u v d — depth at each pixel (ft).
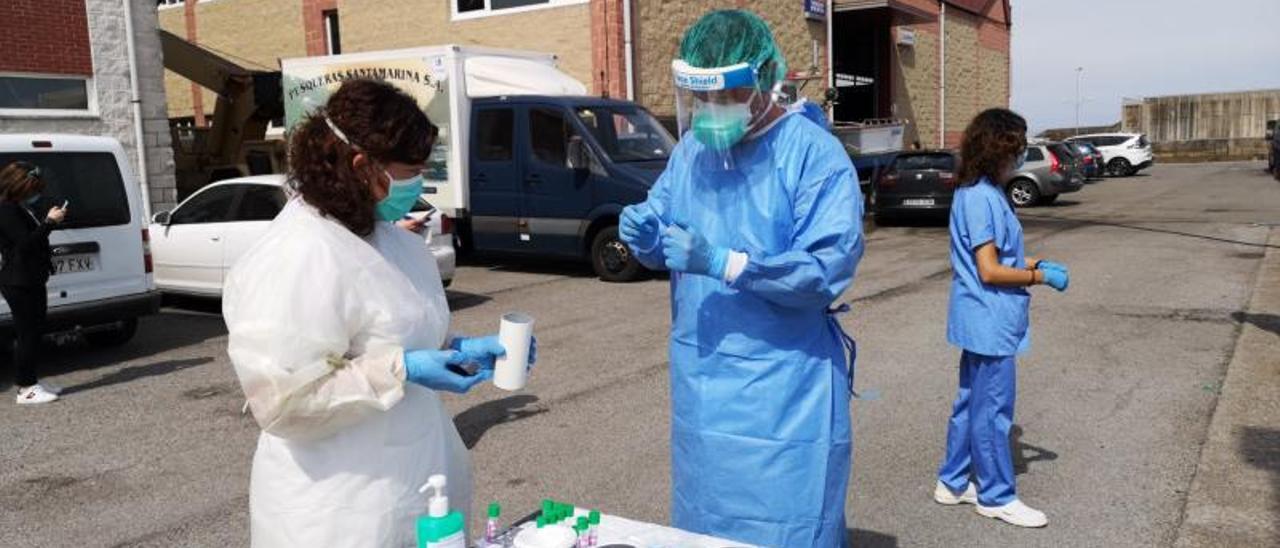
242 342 6.19
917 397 20.08
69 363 25.72
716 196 8.56
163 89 41.78
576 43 50.85
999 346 12.97
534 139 38.04
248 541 13.71
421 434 6.94
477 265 42.96
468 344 7.10
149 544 13.64
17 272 21.04
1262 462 15.57
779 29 64.75
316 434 6.42
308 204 6.53
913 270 38.68
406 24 56.49
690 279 8.71
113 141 26.04
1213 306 29.07
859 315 29.12
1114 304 29.84
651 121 39.78
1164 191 80.59
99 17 39.01
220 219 31.76
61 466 17.07
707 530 8.75
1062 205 69.00
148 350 27.30
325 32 60.80
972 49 100.94
